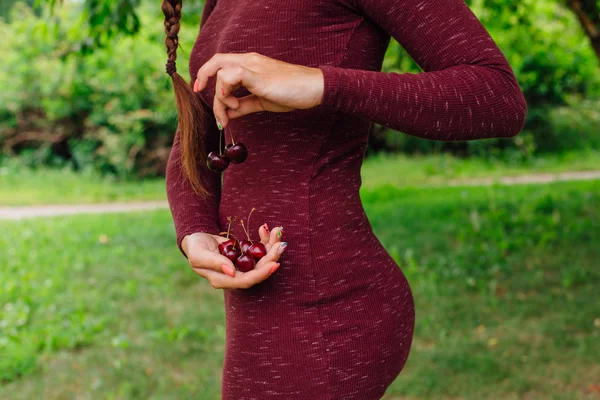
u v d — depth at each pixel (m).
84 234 7.75
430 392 3.42
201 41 1.40
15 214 9.83
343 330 1.21
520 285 5.08
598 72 13.95
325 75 1.04
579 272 5.27
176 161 1.44
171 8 1.27
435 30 1.11
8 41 13.25
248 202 1.27
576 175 12.28
